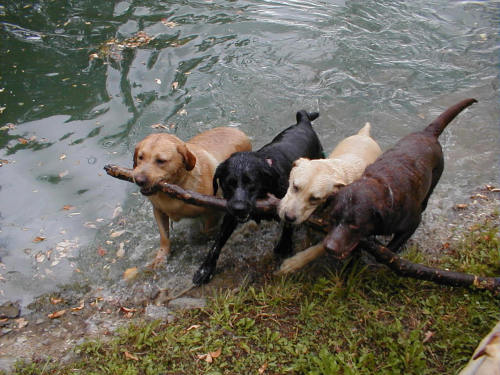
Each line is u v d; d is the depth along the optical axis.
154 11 4.00
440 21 4.10
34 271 2.07
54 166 2.58
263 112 3.03
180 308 1.86
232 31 3.80
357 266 1.95
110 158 2.64
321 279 1.83
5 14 3.80
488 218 2.25
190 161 1.94
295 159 2.13
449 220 2.26
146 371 1.55
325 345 1.61
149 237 2.26
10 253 2.14
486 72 3.43
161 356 1.61
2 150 2.65
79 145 2.71
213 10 4.08
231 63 3.42
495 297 1.71
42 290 1.99
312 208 1.78
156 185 1.88
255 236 2.25
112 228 2.29
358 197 1.60
